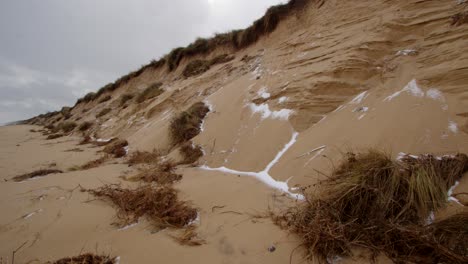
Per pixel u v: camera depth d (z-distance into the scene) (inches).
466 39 142.7
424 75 140.3
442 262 70.4
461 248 71.5
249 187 141.1
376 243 80.7
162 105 376.2
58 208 136.3
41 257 94.9
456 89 122.8
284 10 354.3
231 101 249.1
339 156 127.0
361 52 179.6
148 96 472.4
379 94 152.2
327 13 271.9
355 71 172.9
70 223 118.4
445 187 89.6
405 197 88.7
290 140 167.8
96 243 101.1
